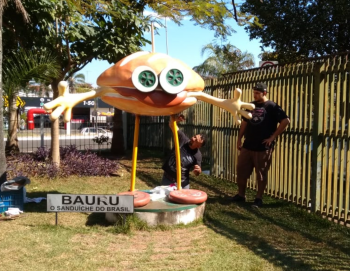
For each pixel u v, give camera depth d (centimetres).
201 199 505
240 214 549
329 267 362
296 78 600
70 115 456
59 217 514
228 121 811
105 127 2178
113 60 870
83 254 389
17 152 1073
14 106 1120
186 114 1052
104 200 464
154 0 891
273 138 581
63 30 870
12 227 471
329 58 554
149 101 448
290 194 618
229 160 810
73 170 830
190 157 570
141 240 435
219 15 924
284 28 1491
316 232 471
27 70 727
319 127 541
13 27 811
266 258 383
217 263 369
